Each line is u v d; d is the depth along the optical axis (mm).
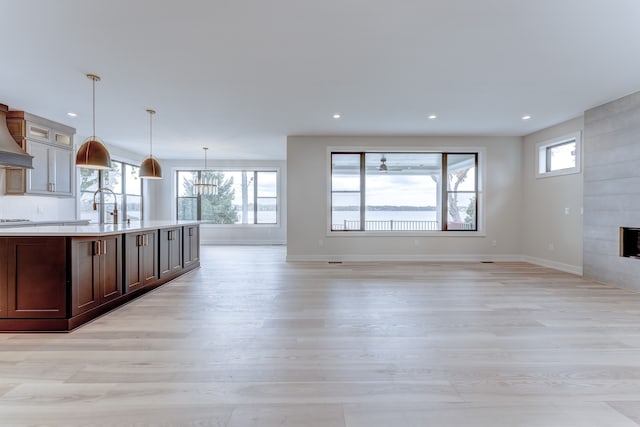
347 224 6844
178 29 2660
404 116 5176
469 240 6617
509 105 4609
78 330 2811
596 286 4387
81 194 6871
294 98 4320
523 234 6543
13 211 5285
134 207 8727
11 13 2404
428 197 6863
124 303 3600
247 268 5801
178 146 7703
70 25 2580
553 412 1701
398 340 2607
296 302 3662
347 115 5121
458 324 2959
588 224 4809
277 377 2043
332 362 2240
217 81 3738
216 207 9773
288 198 6578
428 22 2559
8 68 3373
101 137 6727
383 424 1604
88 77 3605
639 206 4082
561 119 5324
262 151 8352
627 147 4215
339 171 6824
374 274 5227
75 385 1941
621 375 2066
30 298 2768
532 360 2268
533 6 2346
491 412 1699
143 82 3762
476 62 3256
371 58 3178
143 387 1923
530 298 3807
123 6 2342
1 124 4645
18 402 1768
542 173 6012
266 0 2289
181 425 1594
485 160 6562
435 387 1934
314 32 2713
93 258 3092
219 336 2688
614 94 4176
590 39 2803
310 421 1627
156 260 4332
